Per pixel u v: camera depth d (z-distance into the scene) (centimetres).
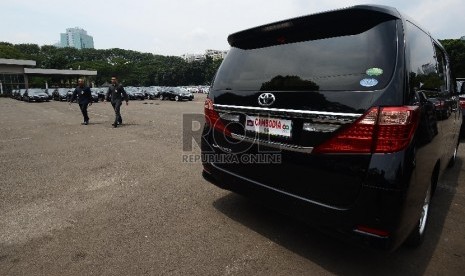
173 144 699
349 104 190
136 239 269
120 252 249
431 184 259
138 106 2097
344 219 196
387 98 181
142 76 10925
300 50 233
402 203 181
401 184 179
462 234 279
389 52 191
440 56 324
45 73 5900
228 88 279
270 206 243
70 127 1008
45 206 342
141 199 363
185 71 10612
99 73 9725
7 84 5438
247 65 272
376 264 231
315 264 232
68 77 7050
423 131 203
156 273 221
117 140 754
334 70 206
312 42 228
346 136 191
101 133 870
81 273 221
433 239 270
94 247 257
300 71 224
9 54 8412
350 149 190
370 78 189
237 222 301
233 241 265
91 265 231
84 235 277
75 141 745
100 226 295
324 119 200
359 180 187
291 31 245
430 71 258
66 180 436
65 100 3266
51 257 242
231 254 246
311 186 212
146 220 307
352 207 191
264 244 260
